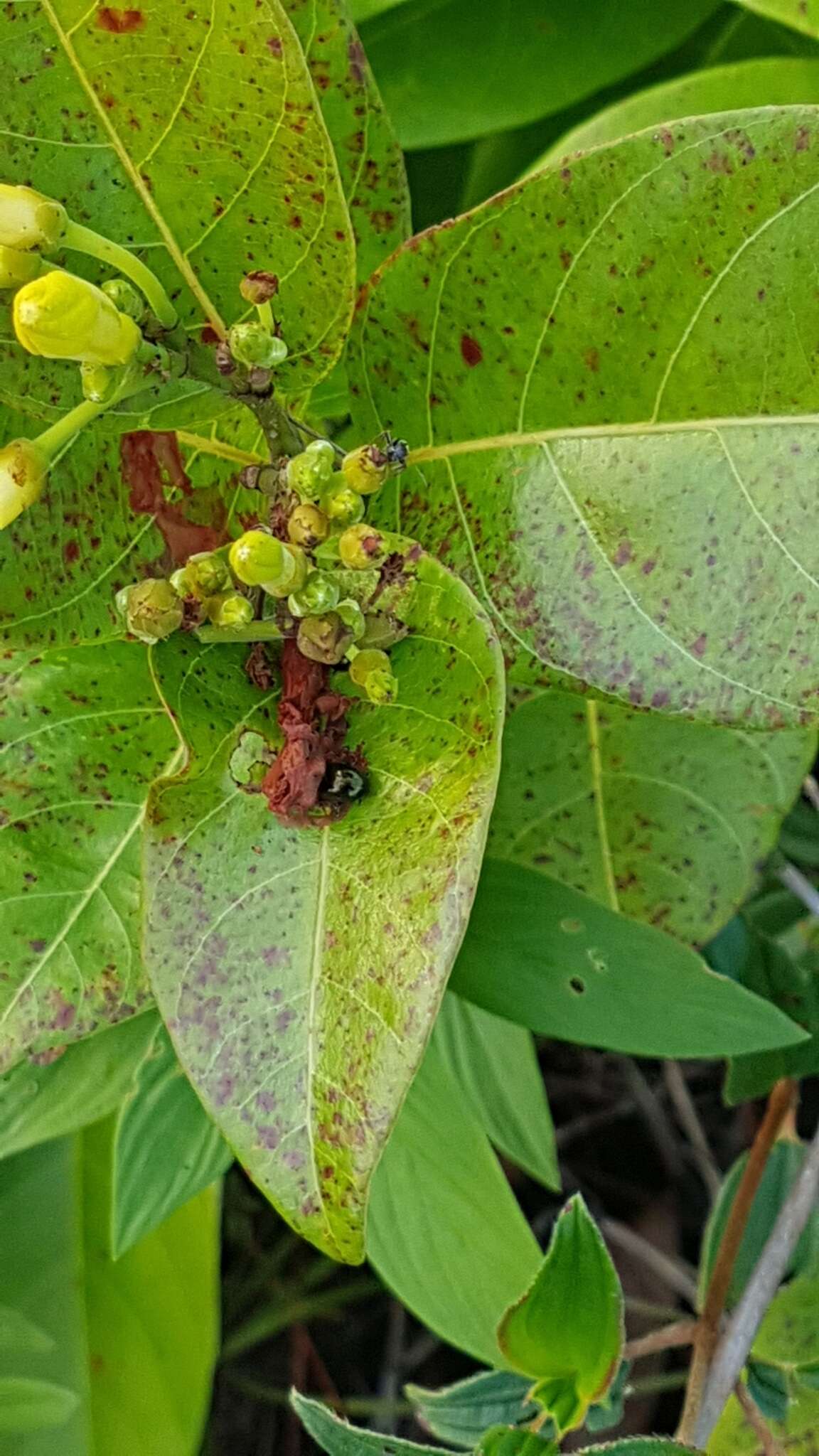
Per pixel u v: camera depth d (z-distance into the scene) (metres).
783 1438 0.30
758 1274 0.29
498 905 0.27
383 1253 0.32
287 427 0.20
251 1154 0.18
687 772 0.32
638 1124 0.53
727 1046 0.26
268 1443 0.52
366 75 0.23
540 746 0.32
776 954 0.36
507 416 0.22
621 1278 0.50
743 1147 0.51
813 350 0.20
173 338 0.19
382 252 0.25
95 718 0.26
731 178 0.19
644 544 0.21
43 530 0.21
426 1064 0.32
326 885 0.19
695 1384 0.29
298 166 0.19
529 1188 0.53
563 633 0.22
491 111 0.35
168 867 0.19
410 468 0.23
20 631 0.22
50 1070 0.28
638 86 0.38
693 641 0.21
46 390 0.21
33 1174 0.38
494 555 0.22
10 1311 0.34
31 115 0.19
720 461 0.21
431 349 0.22
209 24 0.18
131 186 0.20
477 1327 0.31
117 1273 0.37
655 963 0.27
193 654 0.21
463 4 0.34
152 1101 0.28
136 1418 0.36
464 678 0.19
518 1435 0.24
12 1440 0.35
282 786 0.19
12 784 0.25
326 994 0.18
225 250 0.20
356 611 0.19
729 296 0.20
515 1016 0.27
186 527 0.23
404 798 0.19
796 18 0.27
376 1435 0.24
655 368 0.21
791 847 0.38
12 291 0.19
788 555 0.21
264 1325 0.50
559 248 0.20
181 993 0.19
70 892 0.25
